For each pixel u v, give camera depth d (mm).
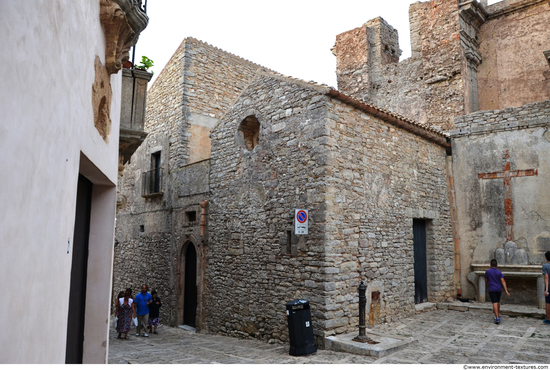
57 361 2566
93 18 3377
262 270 9078
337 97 8250
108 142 4293
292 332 7039
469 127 11648
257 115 9820
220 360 6840
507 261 10602
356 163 8602
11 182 1777
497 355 6422
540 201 10391
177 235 12500
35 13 2006
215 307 10430
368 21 16203
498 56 13852
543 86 12867
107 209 4723
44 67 2139
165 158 13945
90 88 3297
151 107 15555
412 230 10180
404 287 9508
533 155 10617
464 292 11273
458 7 13398
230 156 10617
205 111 14109
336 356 6695
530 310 9508
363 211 8609
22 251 1920
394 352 6695
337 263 7793
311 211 7992
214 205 10945
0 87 1648
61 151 2486
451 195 11750
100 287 4535
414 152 10547
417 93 14305
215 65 14727
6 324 1756
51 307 2393
